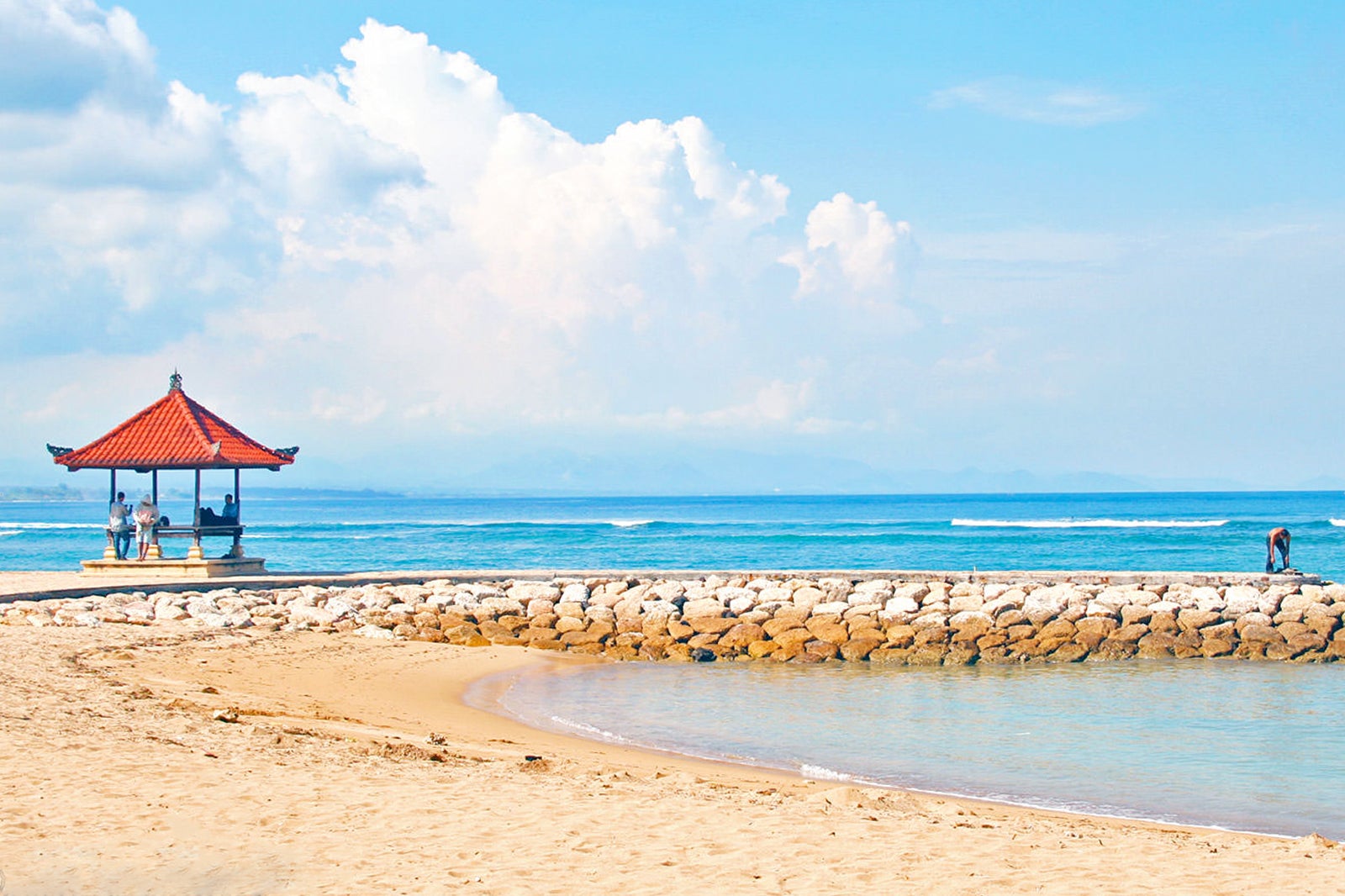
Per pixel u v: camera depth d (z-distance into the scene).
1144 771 16.72
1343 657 28.50
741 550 73.88
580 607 31.70
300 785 11.86
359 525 121.31
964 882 9.27
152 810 10.54
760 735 19.20
